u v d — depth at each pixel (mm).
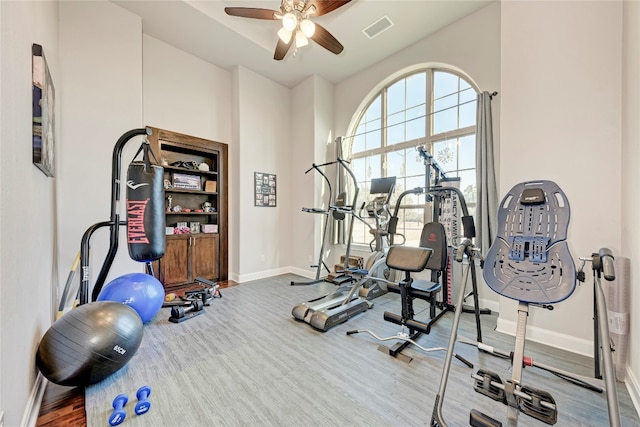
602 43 2002
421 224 3869
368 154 4531
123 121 3033
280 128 4902
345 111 4770
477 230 3008
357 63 4262
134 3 2992
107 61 2936
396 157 4160
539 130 2275
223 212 4371
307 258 4754
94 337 1610
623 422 1408
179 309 2777
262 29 3707
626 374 1694
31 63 1557
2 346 1078
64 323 1629
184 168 3928
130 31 3098
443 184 3145
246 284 4180
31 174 1512
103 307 1791
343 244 4742
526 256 1542
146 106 3561
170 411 1476
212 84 4242
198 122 4074
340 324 2666
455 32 3355
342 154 4613
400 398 1590
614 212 1948
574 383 1727
